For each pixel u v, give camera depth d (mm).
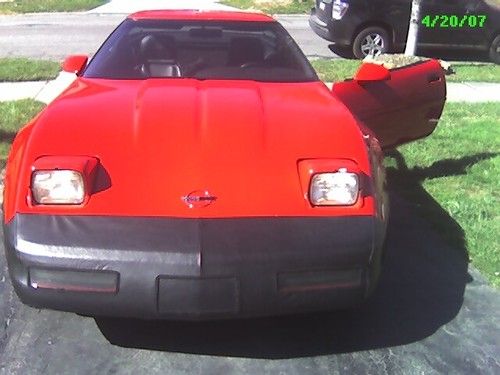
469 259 4203
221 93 3564
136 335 3318
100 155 2992
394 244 4398
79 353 3164
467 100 8766
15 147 3285
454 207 4973
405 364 3133
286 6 19203
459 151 6398
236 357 3162
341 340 3324
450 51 13430
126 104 3381
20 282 2828
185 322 3432
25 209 2869
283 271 2791
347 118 3412
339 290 2891
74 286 2770
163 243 2750
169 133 3111
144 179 2920
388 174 5742
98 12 18031
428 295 3770
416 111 5059
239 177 2949
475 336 3373
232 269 2744
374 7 12062
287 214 2883
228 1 20266
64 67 4402
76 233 2779
